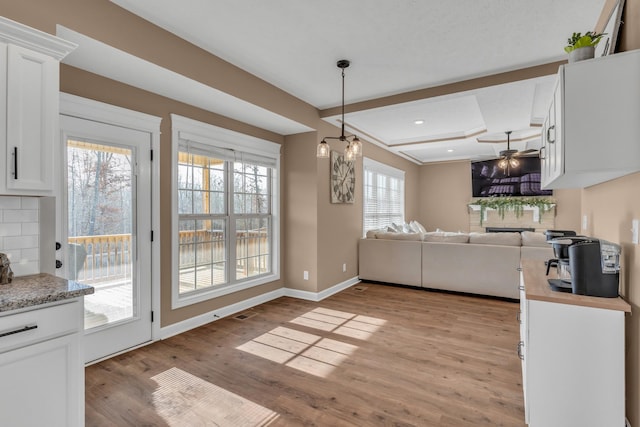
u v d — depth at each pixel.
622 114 1.50
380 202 6.69
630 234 1.69
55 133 1.77
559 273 2.22
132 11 2.27
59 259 2.42
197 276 3.53
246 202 4.16
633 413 1.63
